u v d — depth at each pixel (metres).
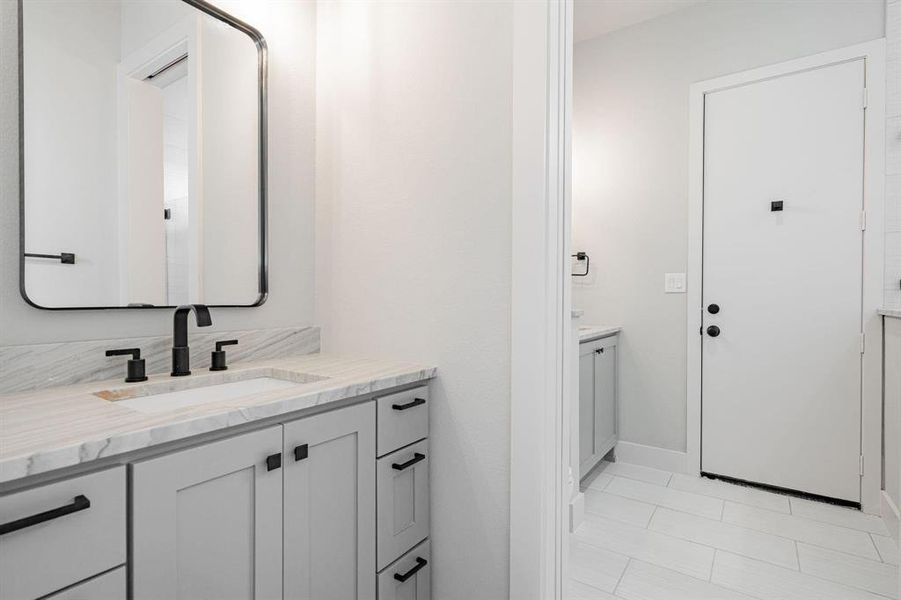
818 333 2.33
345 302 1.60
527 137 1.21
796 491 2.39
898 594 1.58
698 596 1.60
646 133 2.80
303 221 1.64
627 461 2.86
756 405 2.49
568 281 1.30
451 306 1.37
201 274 1.35
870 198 2.20
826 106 2.30
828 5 2.29
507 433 1.27
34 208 1.04
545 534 1.22
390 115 1.49
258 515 0.94
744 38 2.50
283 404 0.96
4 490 0.63
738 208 2.53
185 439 0.83
